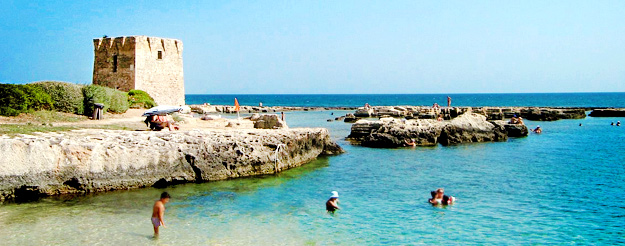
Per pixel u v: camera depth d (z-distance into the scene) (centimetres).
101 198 2189
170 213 2000
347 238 1750
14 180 2100
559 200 2284
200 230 1800
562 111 8200
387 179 2745
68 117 3553
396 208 2139
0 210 1973
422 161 3394
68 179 2227
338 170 3003
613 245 1694
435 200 2217
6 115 3125
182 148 2548
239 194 2327
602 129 6000
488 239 1752
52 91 3684
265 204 2167
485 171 3012
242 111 10631
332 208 2097
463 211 2098
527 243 1712
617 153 3816
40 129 2602
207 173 2580
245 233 1780
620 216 2025
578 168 3120
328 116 8919
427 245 1691
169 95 6266
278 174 2823
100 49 6106
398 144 4178
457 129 4512
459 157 3594
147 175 2417
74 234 1722
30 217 1895
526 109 8619
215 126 3838
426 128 4350
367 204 2200
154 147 2475
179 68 6412
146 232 1766
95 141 2373
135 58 5806
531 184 2628
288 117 8588
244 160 2702
